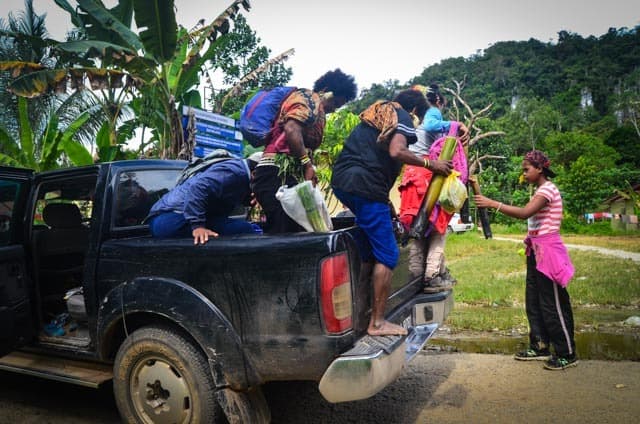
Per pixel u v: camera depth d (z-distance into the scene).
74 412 3.83
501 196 33.22
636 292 7.65
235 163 3.42
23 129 11.46
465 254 14.68
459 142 4.36
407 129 3.09
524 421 3.39
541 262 4.32
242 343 2.82
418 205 4.24
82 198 4.27
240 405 2.86
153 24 8.25
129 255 3.21
